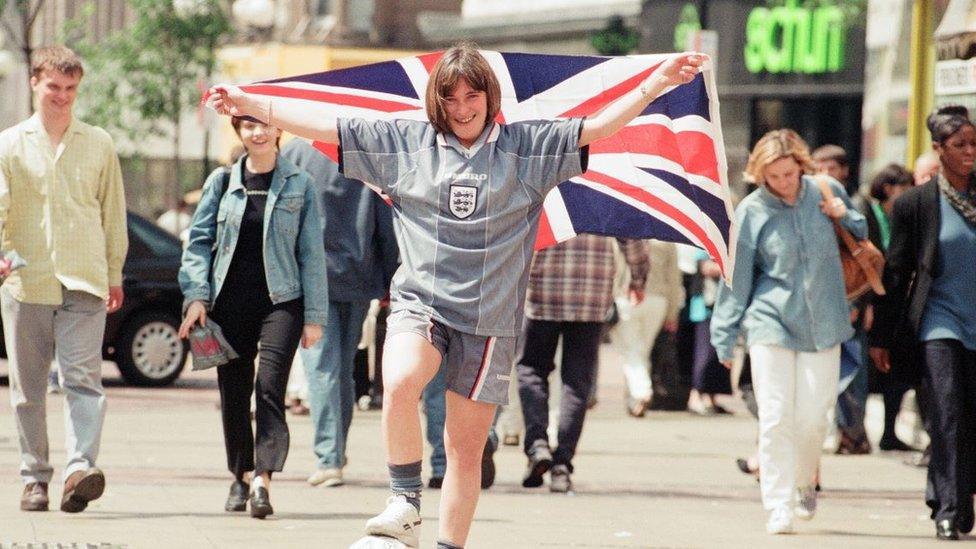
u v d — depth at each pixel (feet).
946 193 80.33
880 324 82.69
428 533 75.82
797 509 82.74
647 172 67.10
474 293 54.70
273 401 78.69
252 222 79.46
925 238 80.28
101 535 71.82
